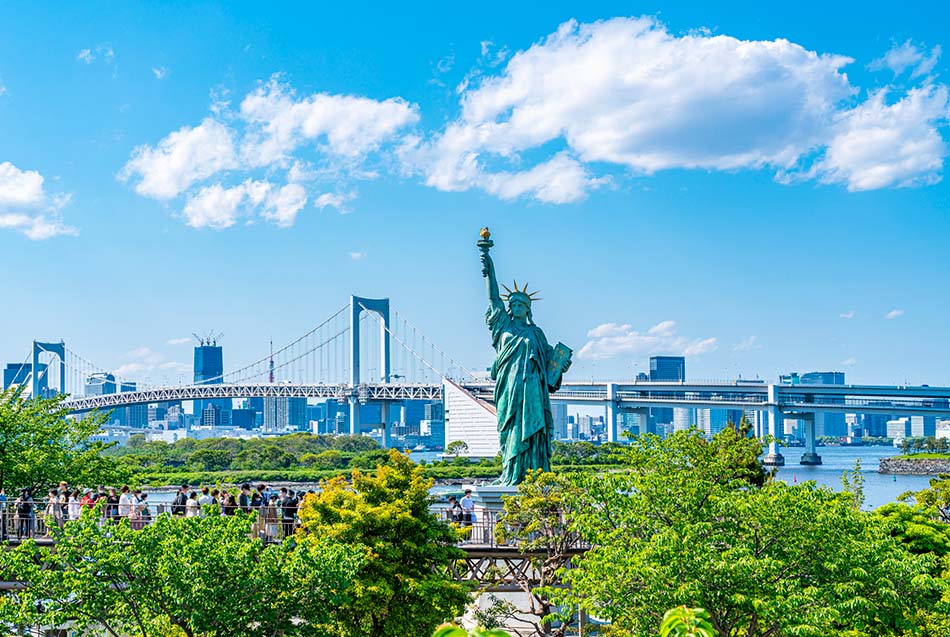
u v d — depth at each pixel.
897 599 39.38
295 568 41.34
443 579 48.69
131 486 67.31
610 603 42.00
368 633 47.72
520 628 60.34
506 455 69.94
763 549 42.00
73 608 40.41
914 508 59.53
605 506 46.44
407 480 50.62
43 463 62.97
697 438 52.28
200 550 40.34
